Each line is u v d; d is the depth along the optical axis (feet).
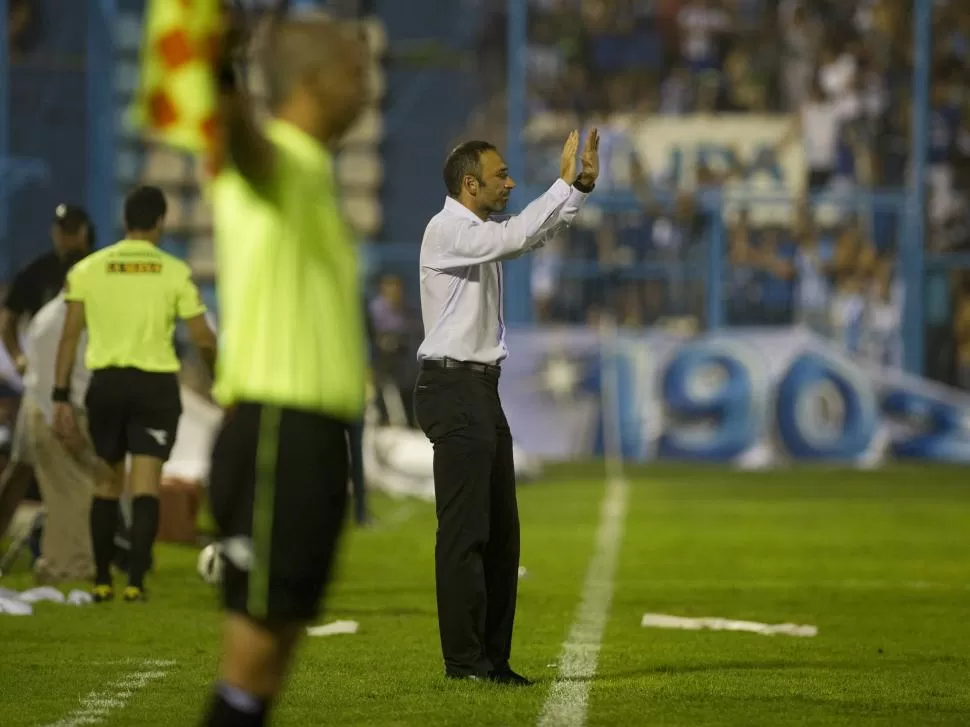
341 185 311.27
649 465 262.26
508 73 304.30
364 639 88.63
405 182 312.91
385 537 154.40
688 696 70.44
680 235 287.69
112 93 276.21
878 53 294.46
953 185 293.02
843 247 288.71
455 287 73.00
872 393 271.49
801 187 286.46
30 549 130.00
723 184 287.07
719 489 214.90
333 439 46.16
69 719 65.98
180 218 296.30
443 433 72.54
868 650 85.71
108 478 106.01
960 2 297.33
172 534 143.33
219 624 95.20
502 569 74.74
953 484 225.76
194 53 39.06
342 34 45.55
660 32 298.35
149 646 86.58
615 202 287.69
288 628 45.70
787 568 129.29
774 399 268.21
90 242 118.11
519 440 272.51
